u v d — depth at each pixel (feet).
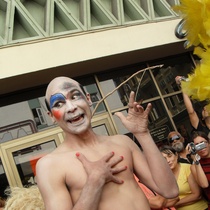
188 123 19.60
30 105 17.56
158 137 18.75
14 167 16.10
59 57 16.70
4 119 17.06
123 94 19.13
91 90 18.81
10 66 15.88
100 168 4.11
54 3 17.72
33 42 16.53
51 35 16.99
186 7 2.91
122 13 18.65
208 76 2.78
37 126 17.24
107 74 19.29
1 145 16.39
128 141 4.90
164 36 18.79
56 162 4.25
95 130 17.81
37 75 16.66
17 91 17.54
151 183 4.73
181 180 9.41
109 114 18.37
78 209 3.80
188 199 9.30
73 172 4.17
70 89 4.54
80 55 17.08
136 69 20.02
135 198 4.28
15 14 17.07
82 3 18.11
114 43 17.87
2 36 16.58
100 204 4.09
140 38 18.42
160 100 19.69
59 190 4.12
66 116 4.42
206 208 9.31
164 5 19.58
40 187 4.21
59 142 16.93
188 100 12.98
